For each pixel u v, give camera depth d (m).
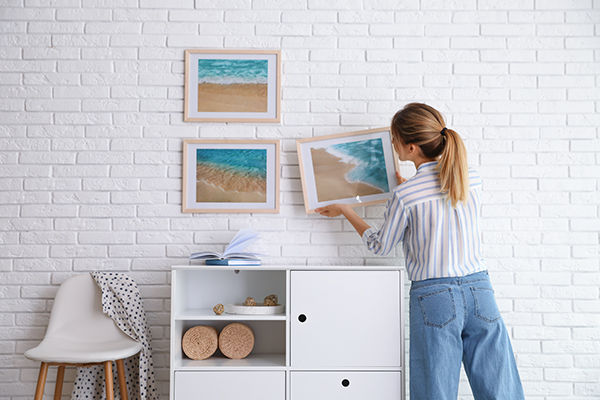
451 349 1.55
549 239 2.07
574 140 2.10
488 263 2.07
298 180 2.10
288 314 1.75
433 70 2.12
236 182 2.09
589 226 2.07
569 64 2.12
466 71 2.12
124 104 2.11
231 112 2.10
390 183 2.05
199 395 1.72
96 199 2.09
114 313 1.90
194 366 1.74
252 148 2.10
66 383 2.01
